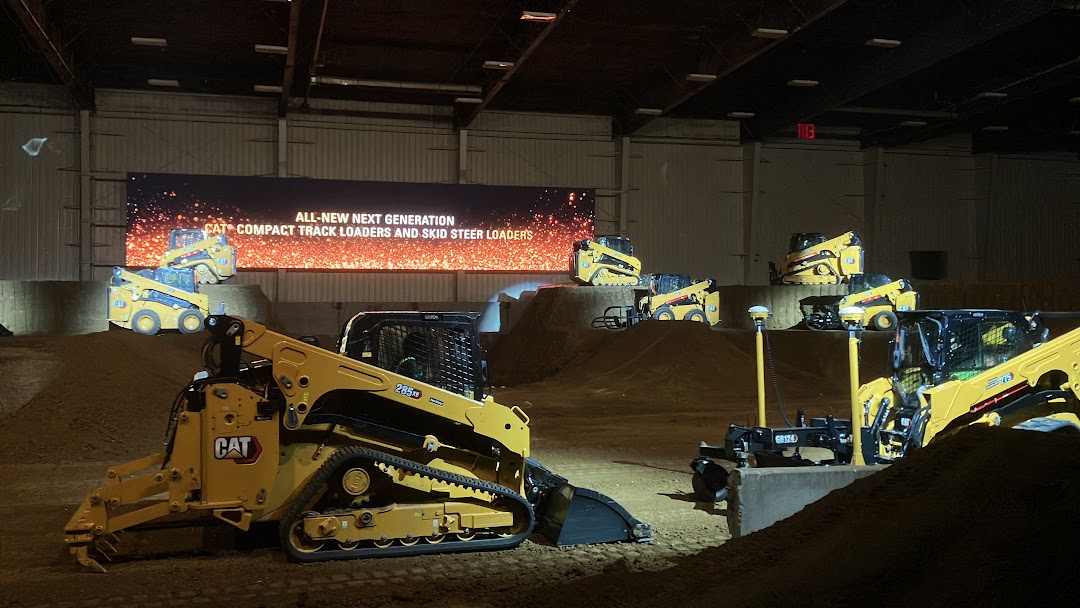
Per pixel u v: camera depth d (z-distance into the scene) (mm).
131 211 34219
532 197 38844
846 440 10039
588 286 34750
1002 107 39562
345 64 33969
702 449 10719
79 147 34000
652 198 40844
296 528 7402
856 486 5918
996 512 4645
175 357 20547
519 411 8125
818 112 36938
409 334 8211
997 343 10172
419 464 7762
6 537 8438
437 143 38031
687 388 24938
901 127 41188
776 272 37625
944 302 35719
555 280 39188
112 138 34375
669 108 36094
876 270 42812
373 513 7512
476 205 38125
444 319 8312
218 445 7340
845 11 28578
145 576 7070
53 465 12812
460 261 38000
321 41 31453
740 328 36812
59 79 33625
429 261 37688
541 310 35094
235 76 34906
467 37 31266
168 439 7832
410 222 37375
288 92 32844
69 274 34000
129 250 34250
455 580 6895
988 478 4957
